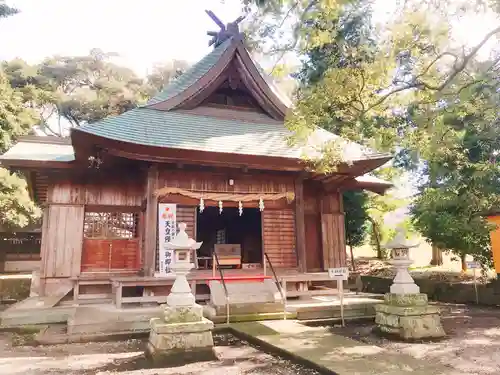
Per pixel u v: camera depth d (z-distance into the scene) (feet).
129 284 28.40
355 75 22.97
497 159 35.42
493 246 38.40
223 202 34.12
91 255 34.42
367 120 28.30
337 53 23.79
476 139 35.63
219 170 34.19
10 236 85.20
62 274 33.40
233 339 22.75
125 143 28.55
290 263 35.35
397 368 15.10
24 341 23.18
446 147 28.89
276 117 41.60
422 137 27.43
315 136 37.65
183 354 17.95
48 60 113.70
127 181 36.35
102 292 33.83
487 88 23.48
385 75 23.31
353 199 56.75
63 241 33.91
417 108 27.43
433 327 22.80
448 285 42.70
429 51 22.65
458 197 34.60
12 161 31.73
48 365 17.78
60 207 34.35
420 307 22.89
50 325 26.32
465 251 40.83
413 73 23.95
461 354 19.06
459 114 28.76
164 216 31.50
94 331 23.35
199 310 18.93
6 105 59.47
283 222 35.88
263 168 33.47
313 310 28.04
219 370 16.58
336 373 14.61
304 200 42.01
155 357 17.58
